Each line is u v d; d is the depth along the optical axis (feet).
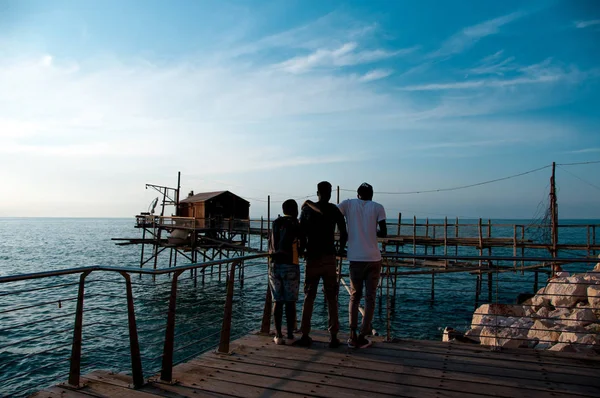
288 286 17.81
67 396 12.80
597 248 71.00
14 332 53.67
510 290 88.63
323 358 16.35
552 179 78.43
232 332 55.31
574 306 38.91
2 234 403.34
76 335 13.73
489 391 13.10
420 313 67.26
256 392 13.09
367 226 17.19
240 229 104.32
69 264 140.46
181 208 122.11
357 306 17.40
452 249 166.09
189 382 13.96
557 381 13.92
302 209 18.12
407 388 13.37
